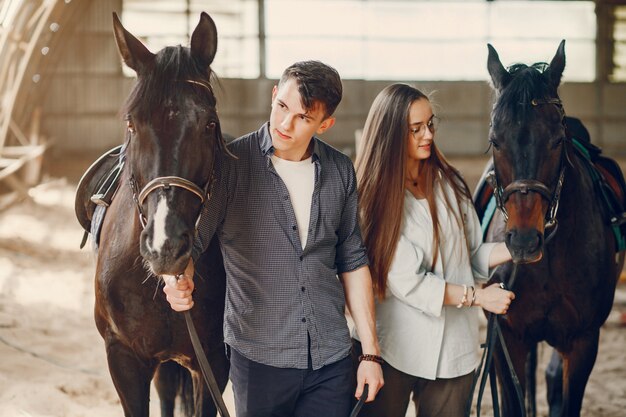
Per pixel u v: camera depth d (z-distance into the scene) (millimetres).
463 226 2580
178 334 2467
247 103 17922
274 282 2184
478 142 18750
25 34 12500
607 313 3168
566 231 2941
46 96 16625
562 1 18719
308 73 2049
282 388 2195
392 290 2461
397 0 18484
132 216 2395
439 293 2410
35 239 8766
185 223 1992
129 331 2457
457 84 18656
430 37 18641
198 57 2139
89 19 16844
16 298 6215
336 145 18250
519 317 3045
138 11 17453
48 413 3809
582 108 18828
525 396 3330
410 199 2516
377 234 2457
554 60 2791
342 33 18391
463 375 2527
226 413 2191
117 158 2971
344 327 2244
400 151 2441
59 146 16734
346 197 2275
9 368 4469
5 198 11461
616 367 4941
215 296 2490
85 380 4352
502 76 2805
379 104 2496
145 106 2023
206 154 2062
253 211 2191
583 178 3080
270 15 18125
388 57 18609
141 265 2371
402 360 2496
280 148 2127
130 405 2525
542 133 2639
